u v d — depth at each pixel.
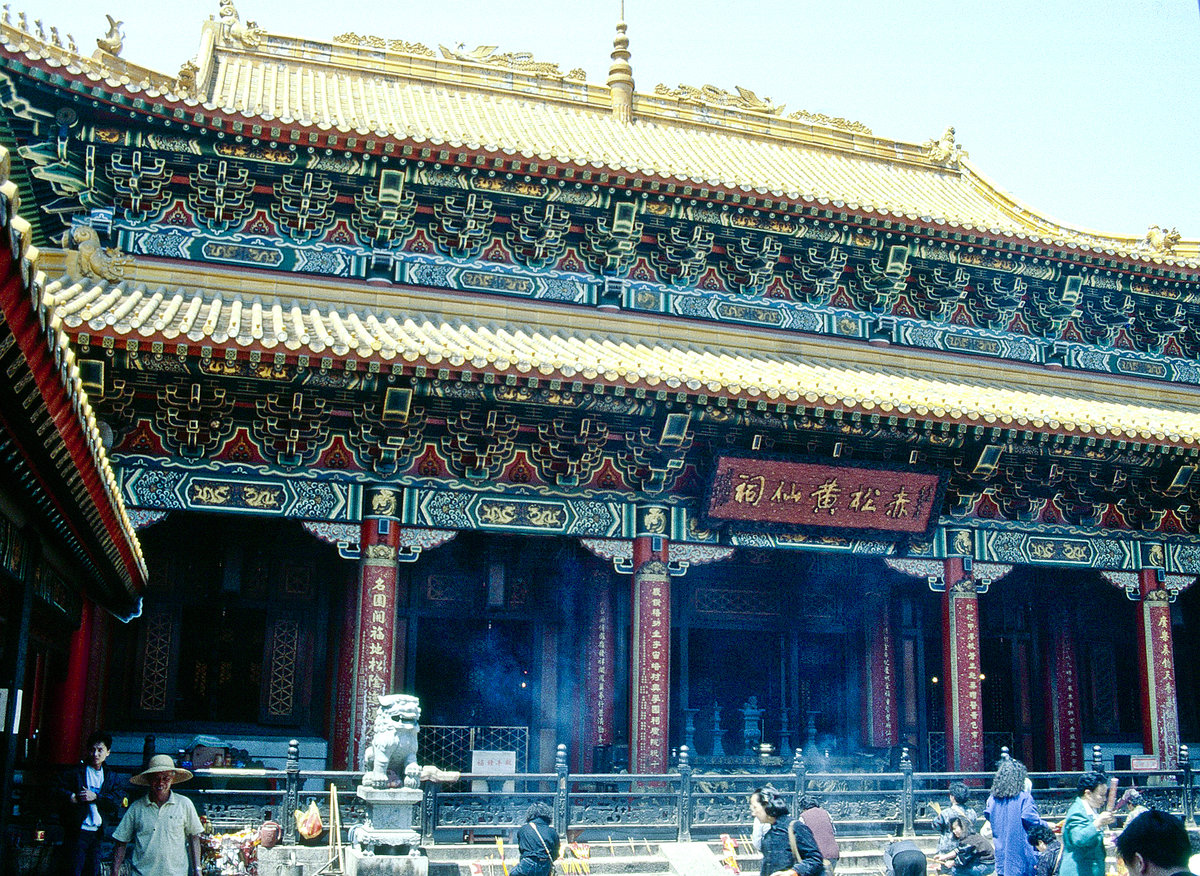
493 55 36.16
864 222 27.56
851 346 29.11
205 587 25.83
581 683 27.50
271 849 18.67
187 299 23.97
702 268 28.23
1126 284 30.31
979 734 25.81
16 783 17.41
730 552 24.94
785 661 30.27
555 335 26.36
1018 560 26.95
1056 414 24.88
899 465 24.75
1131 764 25.91
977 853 15.79
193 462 22.12
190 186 24.86
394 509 22.95
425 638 27.55
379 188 25.31
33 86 22.45
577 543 28.11
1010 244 28.41
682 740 28.94
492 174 25.59
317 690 25.88
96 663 23.20
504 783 25.38
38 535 14.81
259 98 31.00
